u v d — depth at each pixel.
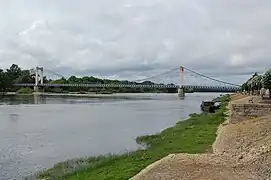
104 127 44.41
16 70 193.25
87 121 51.94
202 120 42.78
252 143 18.55
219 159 13.70
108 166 19.23
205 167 12.74
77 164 21.23
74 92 193.00
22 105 90.81
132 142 31.36
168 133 33.06
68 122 50.47
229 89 173.00
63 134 37.84
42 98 135.00
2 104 94.31
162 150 22.17
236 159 13.83
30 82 191.62
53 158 25.28
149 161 18.97
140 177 12.76
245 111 29.27
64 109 78.06
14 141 33.00
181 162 13.23
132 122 50.28
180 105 95.88
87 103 104.06
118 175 16.48
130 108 82.44
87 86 184.25
